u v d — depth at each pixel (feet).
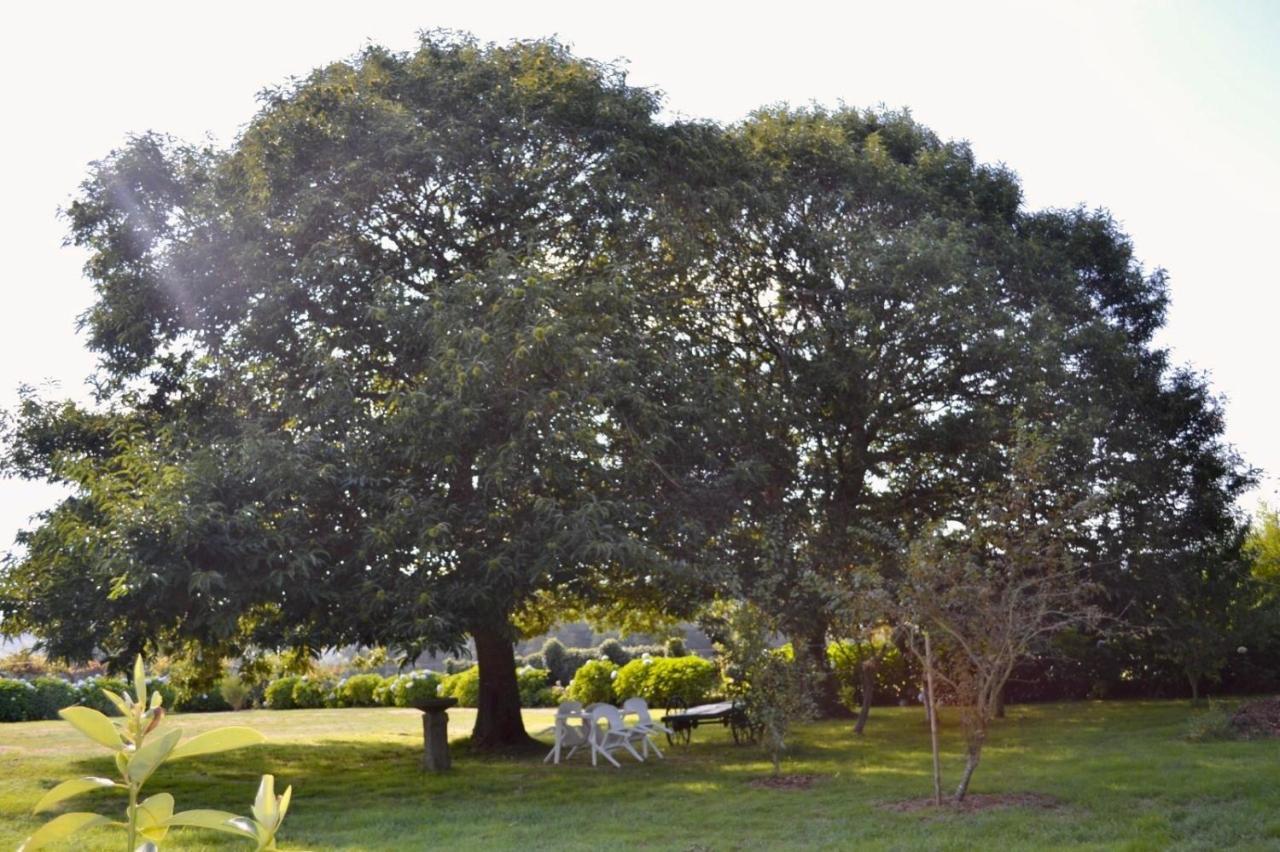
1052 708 68.28
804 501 53.36
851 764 43.01
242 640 43.16
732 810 32.55
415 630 37.78
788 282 57.16
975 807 30.96
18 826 30.12
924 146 66.33
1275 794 30.27
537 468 40.45
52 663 42.22
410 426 41.09
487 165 47.37
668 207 50.06
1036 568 32.96
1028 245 60.44
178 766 46.65
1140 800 30.86
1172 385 67.31
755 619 39.99
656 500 46.39
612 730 46.50
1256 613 69.82
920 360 55.88
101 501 38.88
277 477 39.55
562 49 52.85
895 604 32.73
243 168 47.78
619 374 43.68
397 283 45.60
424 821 32.30
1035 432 33.53
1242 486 67.10
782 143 59.72
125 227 48.47
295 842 28.58
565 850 26.89
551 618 60.95
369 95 47.50
